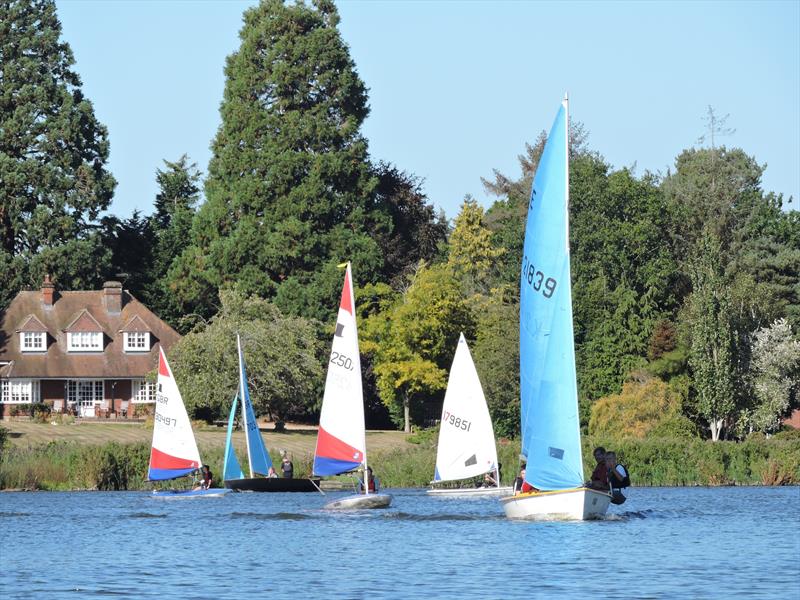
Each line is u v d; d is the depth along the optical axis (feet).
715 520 232.12
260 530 225.56
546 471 212.23
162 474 314.76
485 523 229.86
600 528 213.46
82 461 336.49
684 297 499.51
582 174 525.75
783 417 473.67
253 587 160.86
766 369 443.32
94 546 204.13
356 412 252.21
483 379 441.68
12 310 517.96
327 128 557.33
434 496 306.35
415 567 175.11
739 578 163.02
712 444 356.38
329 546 200.23
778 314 509.76
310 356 463.83
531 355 211.82
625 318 471.21
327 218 552.41
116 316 523.70
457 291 481.05
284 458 331.16
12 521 245.86
